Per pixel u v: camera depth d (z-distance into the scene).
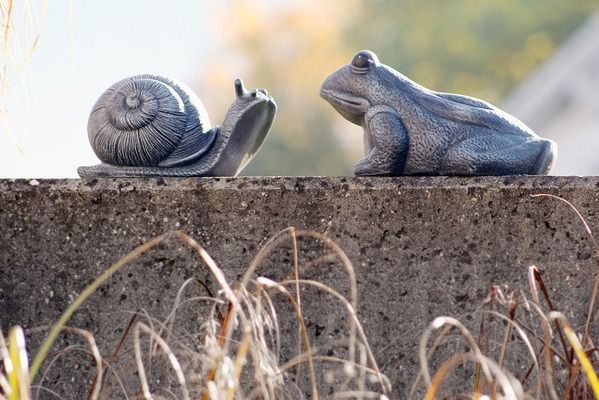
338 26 57.88
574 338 7.49
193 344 8.84
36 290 9.07
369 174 9.73
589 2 54.09
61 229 9.10
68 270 9.07
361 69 10.01
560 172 42.16
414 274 8.98
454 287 8.96
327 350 8.88
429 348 8.88
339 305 8.93
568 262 8.97
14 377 7.09
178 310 8.95
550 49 54.06
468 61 55.12
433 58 55.66
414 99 9.84
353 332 7.70
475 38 55.41
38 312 9.05
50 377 8.94
